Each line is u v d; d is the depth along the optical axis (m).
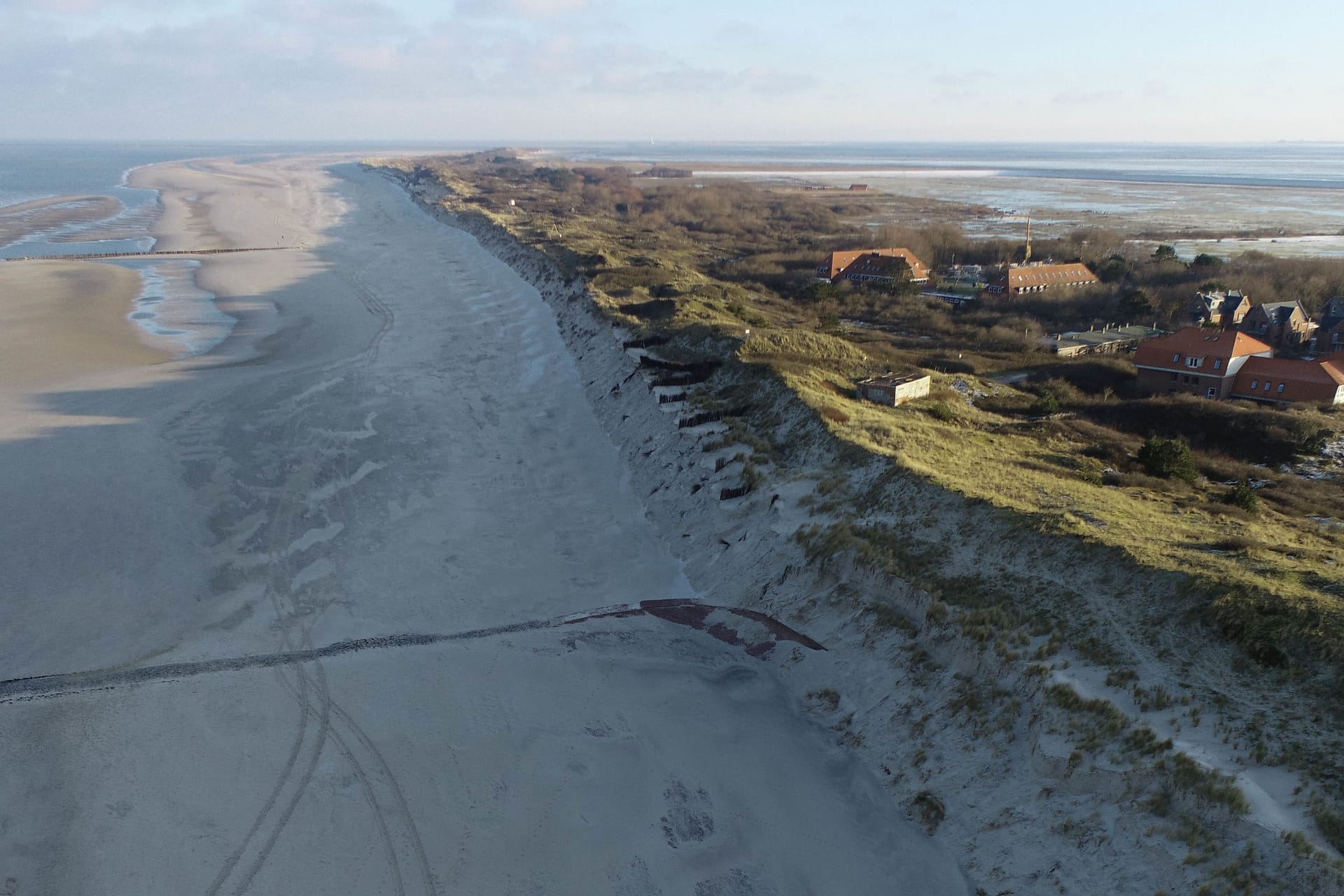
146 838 18.11
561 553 32.72
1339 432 46.84
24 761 20.14
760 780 20.59
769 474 34.09
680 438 39.81
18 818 18.56
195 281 81.50
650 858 18.27
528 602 28.86
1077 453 39.44
